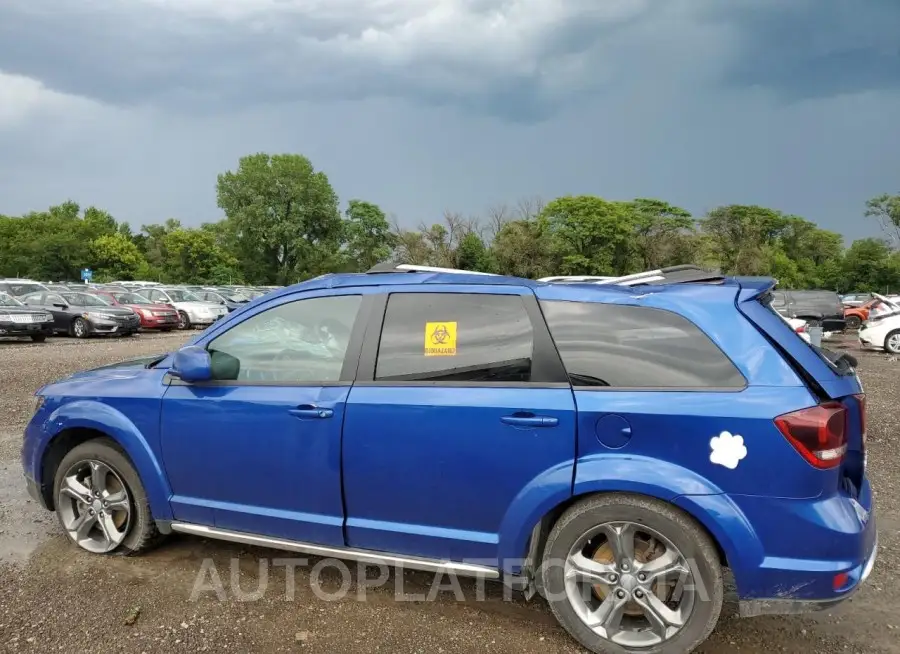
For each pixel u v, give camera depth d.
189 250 73.44
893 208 83.38
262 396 3.34
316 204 79.62
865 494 2.96
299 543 3.34
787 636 3.11
